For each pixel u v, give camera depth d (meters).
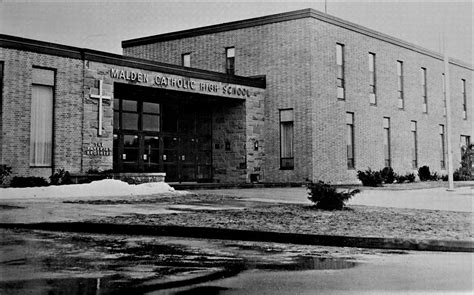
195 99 27.09
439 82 37.62
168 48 33.25
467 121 41.12
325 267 7.11
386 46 32.66
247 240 9.71
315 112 27.17
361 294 5.64
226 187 25.28
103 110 21.23
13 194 16.41
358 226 10.38
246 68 29.73
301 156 27.22
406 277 6.50
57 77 19.97
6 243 8.94
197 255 8.00
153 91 24.22
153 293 5.58
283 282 6.16
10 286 5.82
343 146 28.84
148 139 26.33
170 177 27.28
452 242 8.62
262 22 29.12
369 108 30.89
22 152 18.94
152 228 10.36
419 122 35.41
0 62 18.58
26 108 19.09
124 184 18.86
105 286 5.87
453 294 5.66
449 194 20.30
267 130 28.59
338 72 29.06
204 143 29.06
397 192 21.89
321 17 27.89
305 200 17.00
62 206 14.07
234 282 6.14
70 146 20.23
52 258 7.57
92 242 9.22
